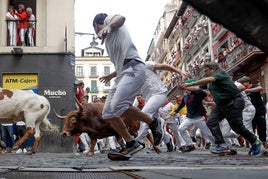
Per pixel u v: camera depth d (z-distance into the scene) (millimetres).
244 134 6469
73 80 14445
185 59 43656
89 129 7582
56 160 5445
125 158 4961
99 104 7812
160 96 6105
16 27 14914
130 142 4965
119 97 4465
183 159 5180
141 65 4570
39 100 9273
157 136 4992
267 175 2375
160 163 4277
